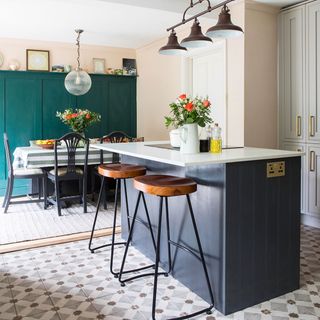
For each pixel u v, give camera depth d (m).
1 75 5.68
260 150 2.61
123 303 2.23
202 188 2.25
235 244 2.11
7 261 2.90
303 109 3.89
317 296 2.32
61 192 4.98
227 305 2.11
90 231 3.69
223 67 4.37
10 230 3.72
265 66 4.13
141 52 6.45
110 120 6.52
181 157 2.17
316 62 3.72
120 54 6.53
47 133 6.05
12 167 4.51
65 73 6.07
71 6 4.08
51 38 5.70
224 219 2.08
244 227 2.14
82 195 4.87
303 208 3.94
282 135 4.19
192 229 2.36
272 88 4.20
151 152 2.55
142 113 6.54
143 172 2.77
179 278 2.54
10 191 4.48
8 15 4.44
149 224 2.76
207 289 2.23
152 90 6.13
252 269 2.19
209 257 2.21
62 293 2.36
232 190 2.09
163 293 2.36
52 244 3.30
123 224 3.43
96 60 6.34
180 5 3.99
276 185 2.27
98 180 5.20
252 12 3.99
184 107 2.39
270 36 4.14
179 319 2.03
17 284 2.48
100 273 2.67
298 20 3.90
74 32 5.30
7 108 5.77
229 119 4.25
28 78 5.86
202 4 4.07
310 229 3.80
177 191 2.06
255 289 2.21
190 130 2.40
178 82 5.32
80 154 4.48
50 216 4.29
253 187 2.17
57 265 2.82
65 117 4.91
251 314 2.11
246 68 4.00
